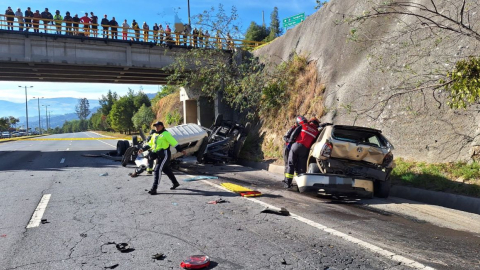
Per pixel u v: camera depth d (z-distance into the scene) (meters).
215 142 13.83
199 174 11.05
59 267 3.66
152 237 4.64
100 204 6.62
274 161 13.05
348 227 5.17
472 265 3.77
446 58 9.59
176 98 37.66
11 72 21.89
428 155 8.99
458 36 9.64
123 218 5.59
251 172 11.77
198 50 19.55
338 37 15.02
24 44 18.34
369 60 12.57
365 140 8.34
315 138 8.14
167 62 21.58
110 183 9.09
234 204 6.63
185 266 3.58
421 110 9.80
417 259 3.92
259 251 4.12
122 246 4.26
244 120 20.14
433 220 5.69
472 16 9.58
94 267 3.65
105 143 32.09
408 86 9.99
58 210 6.16
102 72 22.81
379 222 5.50
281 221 5.45
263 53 21.38
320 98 14.17
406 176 8.19
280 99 16.17
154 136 7.84
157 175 7.60
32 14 20.62
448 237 4.77
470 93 5.81
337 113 12.86
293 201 7.02
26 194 7.70
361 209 6.44
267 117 16.91
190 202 6.79
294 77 16.50
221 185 8.75
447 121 8.98
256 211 6.09
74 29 21.33
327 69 14.79
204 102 24.58
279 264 3.73
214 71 19.59
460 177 7.54
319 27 16.92
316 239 4.58
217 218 5.59
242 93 18.12
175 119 34.59
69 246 4.30
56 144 31.11
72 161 15.15
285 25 22.41
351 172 7.15
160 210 6.12
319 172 7.50
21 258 3.92
